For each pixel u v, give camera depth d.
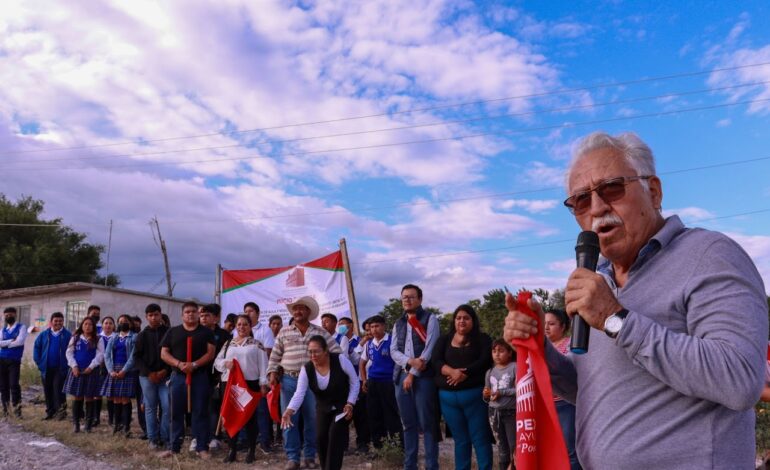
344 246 12.45
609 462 1.75
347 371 6.13
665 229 1.85
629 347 1.63
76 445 8.65
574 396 2.17
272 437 9.12
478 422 6.33
